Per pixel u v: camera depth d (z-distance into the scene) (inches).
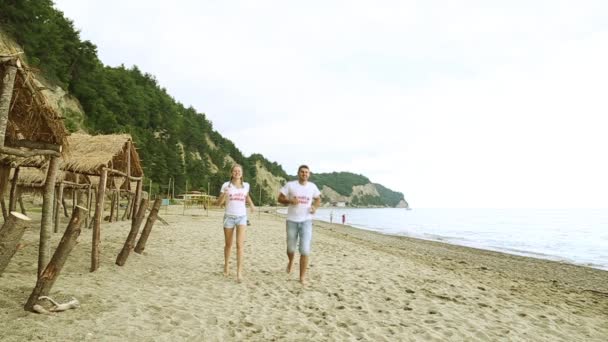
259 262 337.4
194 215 1238.9
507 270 544.1
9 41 1512.1
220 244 449.1
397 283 289.6
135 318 164.9
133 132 2610.7
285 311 195.5
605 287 452.8
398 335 171.2
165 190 2896.2
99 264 269.4
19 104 204.2
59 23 2172.7
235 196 255.6
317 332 166.9
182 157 3924.7
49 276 162.9
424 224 2304.4
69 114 1776.6
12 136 228.5
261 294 226.2
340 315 194.9
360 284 273.3
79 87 2249.0
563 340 187.2
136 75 4421.8
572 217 3794.3
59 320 153.4
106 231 518.9
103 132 2303.2
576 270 591.2
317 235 771.4
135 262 294.4
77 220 168.6
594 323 234.1
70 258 285.6
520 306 256.8
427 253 690.8
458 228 1910.7
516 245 1080.2
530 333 191.8
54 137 221.9
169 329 156.1
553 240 1267.2
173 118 4288.9
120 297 194.1
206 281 249.8
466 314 215.8
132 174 695.1
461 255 710.5
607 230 1846.7
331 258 401.4
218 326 165.3
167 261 315.0
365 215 4279.0
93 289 204.5
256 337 156.2
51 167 221.1
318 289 247.8
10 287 190.1
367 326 180.5
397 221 2743.6
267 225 952.3
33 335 135.9
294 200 250.4
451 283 311.4
